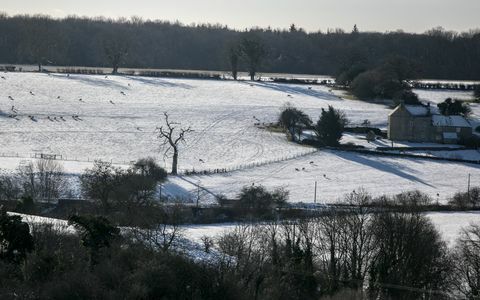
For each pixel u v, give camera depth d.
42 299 70.56
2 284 72.19
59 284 71.75
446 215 135.62
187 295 75.38
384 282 90.25
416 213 108.94
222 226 115.75
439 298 89.25
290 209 129.38
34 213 112.50
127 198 117.81
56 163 158.50
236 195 142.25
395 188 167.25
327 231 100.44
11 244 78.25
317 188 161.00
